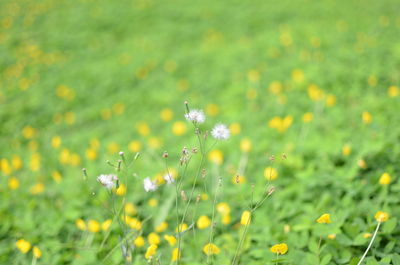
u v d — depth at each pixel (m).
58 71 2.69
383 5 3.24
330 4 3.46
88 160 1.48
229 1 3.95
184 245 1.04
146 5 3.95
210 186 1.17
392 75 1.72
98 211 1.14
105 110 2.02
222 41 2.93
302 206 1.06
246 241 1.03
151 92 2.18
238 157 1.23
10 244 1.11
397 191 1.06
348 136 1.21
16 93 2.39
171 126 1.71
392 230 0.99
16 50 3.08
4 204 1.21
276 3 3.71
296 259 0.97
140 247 1.04
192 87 2.14
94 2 4.09
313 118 1.44
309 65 1.99
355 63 1.94
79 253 1.05
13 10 3.88
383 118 1.25
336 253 0.98
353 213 1.03
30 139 1.86
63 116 2.08
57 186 1.27
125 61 2.66
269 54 2.34
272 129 1.40
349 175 1.09
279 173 1.16
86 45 3.15
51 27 3.52
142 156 1.40
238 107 1.73
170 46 2.95
